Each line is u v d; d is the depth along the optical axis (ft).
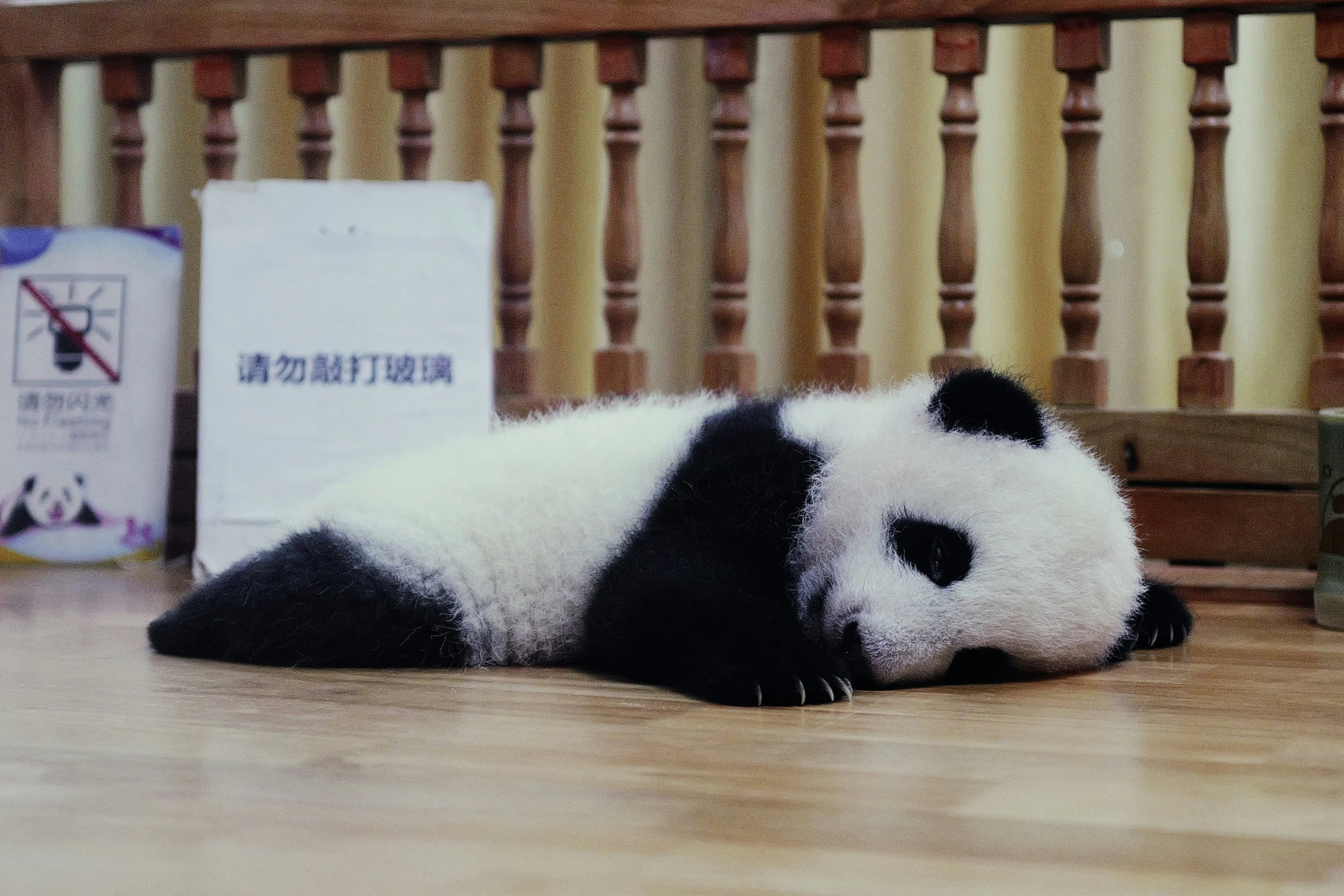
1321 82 8.28
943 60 6.95
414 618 4.76
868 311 9.09
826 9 6.97
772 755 3.53
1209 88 6.64
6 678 4.52
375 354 7.02
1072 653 4.45
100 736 3.70
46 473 7.46
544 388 9.52
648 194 9.23
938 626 4.19
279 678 4.58
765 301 9.14
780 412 4.90
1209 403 6.66
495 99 9.46
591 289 9.42
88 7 7.97
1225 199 6.72
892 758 3.51
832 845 2.79
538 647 4.94
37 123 8.24
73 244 7.52
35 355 7.48
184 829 2.87
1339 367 6.49
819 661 4.26
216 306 6.98
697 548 4.59
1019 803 3.11
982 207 8.84
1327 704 4.24
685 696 4.34
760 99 9.07
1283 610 6.25
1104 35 6.77
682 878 2.58
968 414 4.39
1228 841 2.84
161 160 9.77
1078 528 4.30
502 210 7.73
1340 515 5.66
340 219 7.07
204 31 7.80
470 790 3.17
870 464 4.45
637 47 7.38
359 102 9.62
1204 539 6.61
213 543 6.91
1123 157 8.64
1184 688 4.48
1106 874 2.63
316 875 2.59
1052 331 8.79
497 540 4.86
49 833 2.84
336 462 6.98
